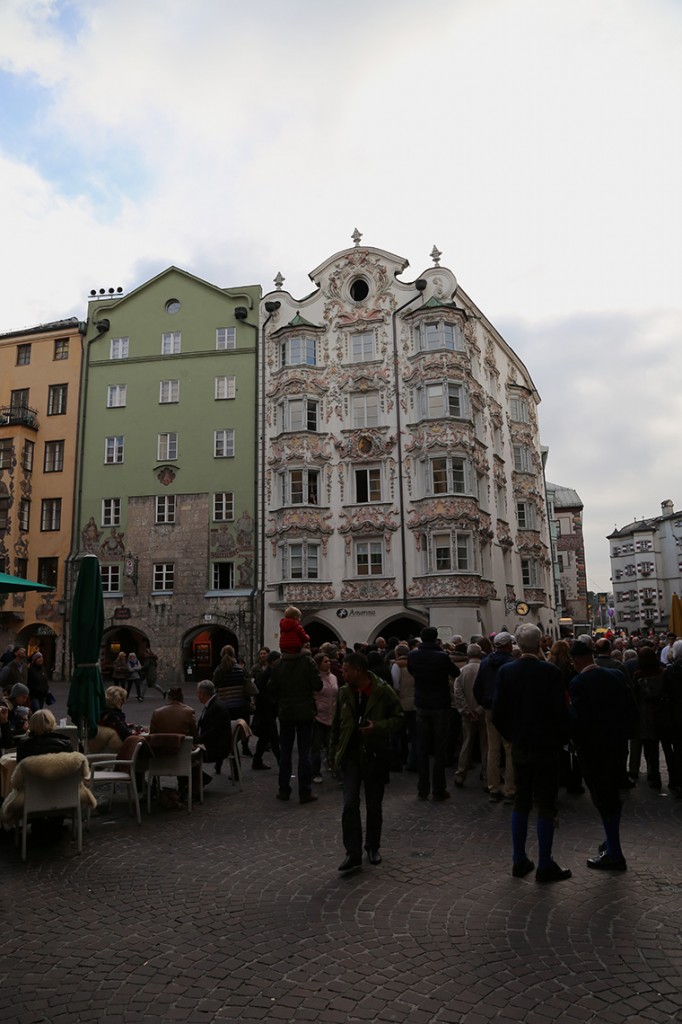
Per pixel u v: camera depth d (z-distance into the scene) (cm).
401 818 953
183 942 561
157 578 3797
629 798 1065
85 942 565
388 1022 436
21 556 3938
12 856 805
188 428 3916
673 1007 446
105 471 3962
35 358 4219
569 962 510
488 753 1062
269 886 690
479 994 468
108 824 955
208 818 981
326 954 533
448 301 3612
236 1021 440
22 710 1256
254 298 3997
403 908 622
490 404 3934
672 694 1067
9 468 3972
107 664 3834
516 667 716
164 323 4072
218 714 1180
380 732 758
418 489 3472
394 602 3391
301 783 1070
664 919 585
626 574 11625
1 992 484
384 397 3616
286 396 3700
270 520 3697
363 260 3791
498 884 679
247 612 3622
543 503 4659
